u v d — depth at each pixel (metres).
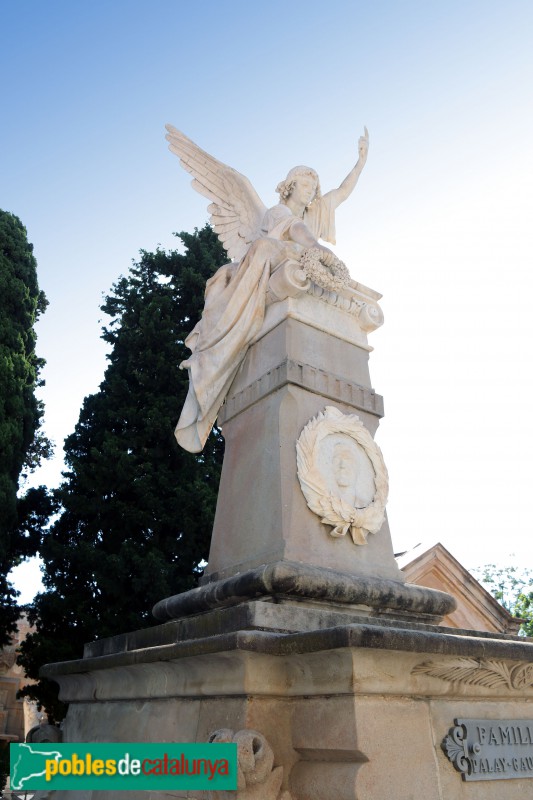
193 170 6.77
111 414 13.28
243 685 2.97
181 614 4.54
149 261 15.75
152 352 14.23
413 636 2.82
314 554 4.18
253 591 3.81
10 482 11.77
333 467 4.57
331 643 2.69
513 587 31.97
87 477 12.62
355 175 6.78
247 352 5.36
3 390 12.27
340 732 2.80
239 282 5.43
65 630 11.55
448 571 10.91
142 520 12.09
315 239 5.44
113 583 11.34
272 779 2.91
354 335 5.39
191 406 5.38
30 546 13.05
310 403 4.77
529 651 3.31
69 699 4.87
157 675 3.67
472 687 3.23
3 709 14.66
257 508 4.50
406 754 2.87
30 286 14.61
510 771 3.21
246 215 6.43
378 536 4.61
